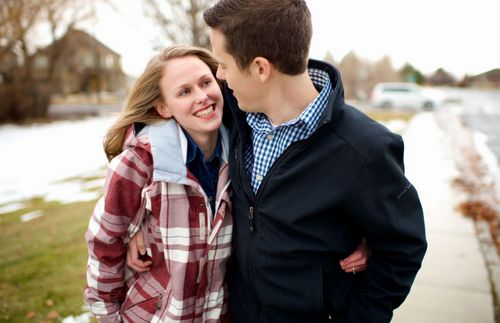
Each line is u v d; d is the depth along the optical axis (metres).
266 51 1.07
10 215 4.96
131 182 1.23
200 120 1.25
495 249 3.38
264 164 1.21
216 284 1.34
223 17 1.10
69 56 20.84
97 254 1.28
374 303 1.22
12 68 17.70
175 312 1.27
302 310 1.21
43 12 16.81
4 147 10.75
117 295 1.36
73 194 5.90
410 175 6.09
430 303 2.61
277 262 1.19
